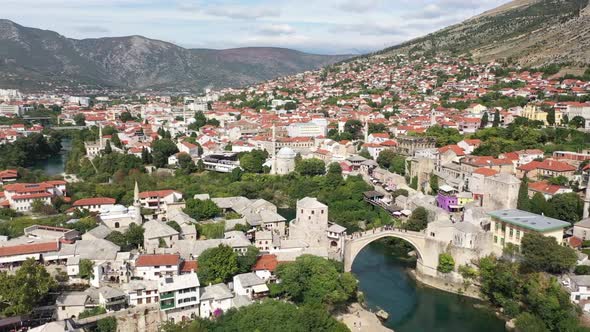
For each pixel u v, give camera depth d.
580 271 162.62
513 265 173.75
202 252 172.25
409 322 166.12
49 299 152.25
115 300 146.88
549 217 197.62
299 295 163.50
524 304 165.88
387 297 184.50
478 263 186.25
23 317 140.62
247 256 171.25
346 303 174.75
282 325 135.75
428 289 192.38
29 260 152.12
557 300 151.25
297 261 167.25
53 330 127.44
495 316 170.50
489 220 199.75
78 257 168.12
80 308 145.75
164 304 145.12
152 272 163.38
